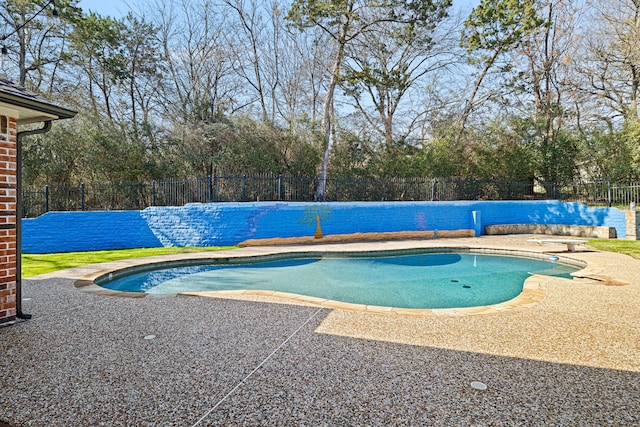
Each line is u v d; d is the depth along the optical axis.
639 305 5.38
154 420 2.50
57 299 5.68
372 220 14.34
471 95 22.91
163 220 12.38
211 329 4.33
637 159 17.78
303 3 16.12
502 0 18.67
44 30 18.77
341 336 4.11
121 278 8.20
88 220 11.69
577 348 3.78
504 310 5.14
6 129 4.58
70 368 3.29
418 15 17.06
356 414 2.57
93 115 18.23
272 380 3.07
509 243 12.62
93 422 2.48
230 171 17.92
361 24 18.56
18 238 4.68
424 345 3.84
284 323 4.55
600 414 2.58
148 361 3.44
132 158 16.62
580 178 19.70
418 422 2.48
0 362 3.41
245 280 8.26
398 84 18.73
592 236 14.30
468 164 20.67
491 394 2.85
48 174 15.66
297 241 13.16
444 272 9.06
